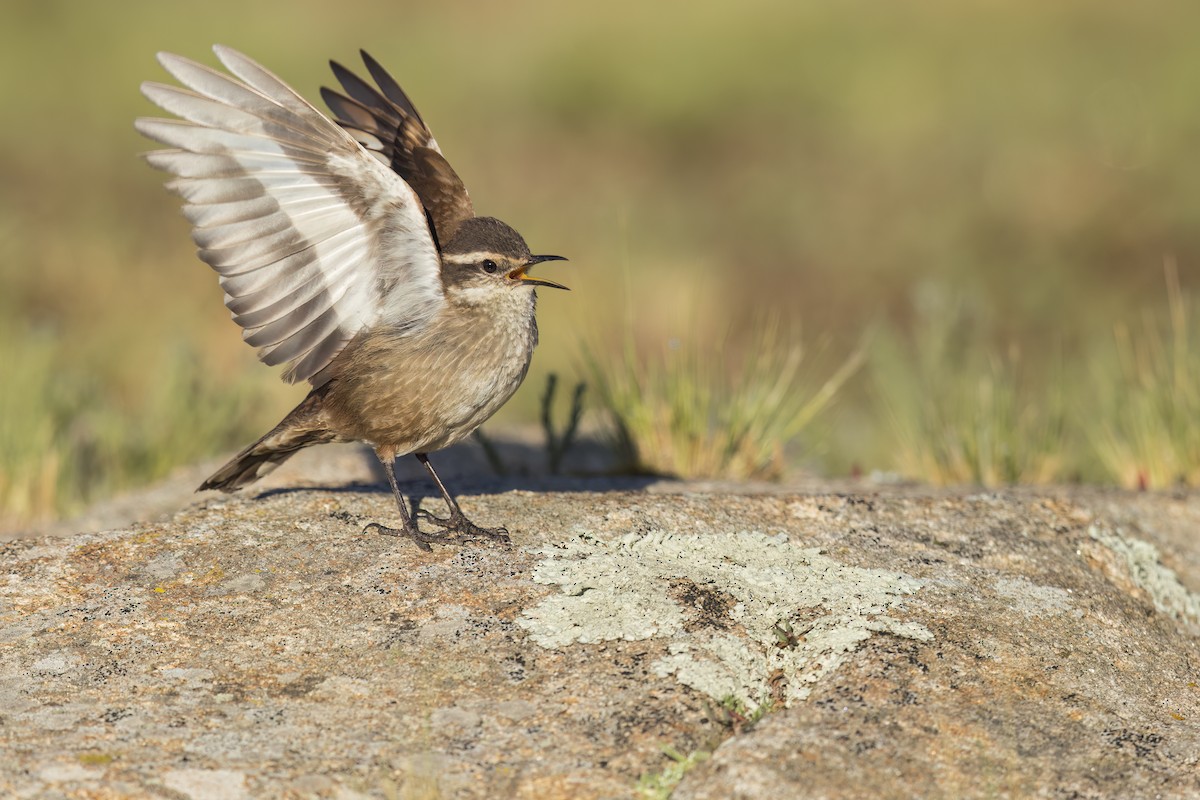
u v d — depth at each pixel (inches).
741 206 1096.8
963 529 385.7
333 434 374.0
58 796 254.4
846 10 1425.9
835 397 689.0
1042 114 1210.0
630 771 270.1
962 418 550.6
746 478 516.4
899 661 307.7
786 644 317.7
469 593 331.0
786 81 1296.8
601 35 1365.7
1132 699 311.3
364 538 360.8
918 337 639.1
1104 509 418.9
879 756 273.4
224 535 359.9
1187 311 625.3
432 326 358.3
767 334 576.4
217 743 274.1
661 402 531.2
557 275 951.0
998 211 1077.1
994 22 1398.9
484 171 1143.6
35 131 1175.6
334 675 299.1
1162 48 1302.9
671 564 348.2
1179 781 274.2
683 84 1280.8
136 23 1363.2
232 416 669.9
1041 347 885.8
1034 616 340.2
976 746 280.2
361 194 336.8
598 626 316.8
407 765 268.8
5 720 279.0
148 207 1072.2
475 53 1348.4
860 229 1056.2
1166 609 370.6
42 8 1380.4
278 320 343.9
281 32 1360.7
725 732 285.4
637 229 1043.3
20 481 556.4
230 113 322.0
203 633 314.7
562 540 361.4
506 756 272.7
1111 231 1043.9
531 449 571.2
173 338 777.6
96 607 324.8
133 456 623.8
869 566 358.0
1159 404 533.0
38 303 903.1
